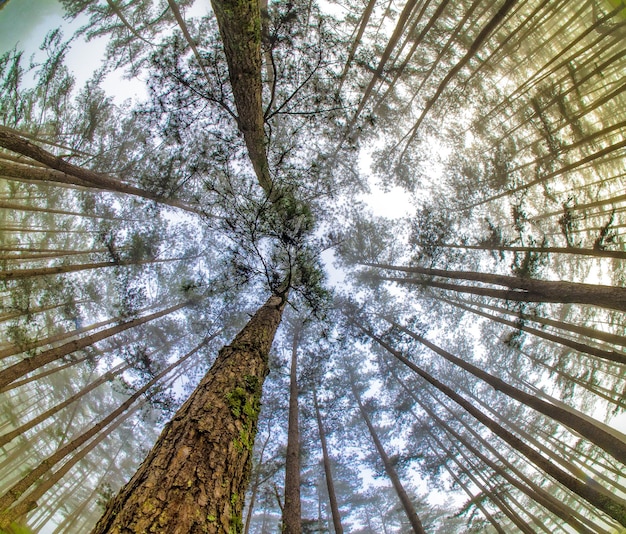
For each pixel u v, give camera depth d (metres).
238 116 6.07
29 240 13.05
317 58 6.71
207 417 2.41
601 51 10.27
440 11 9.41
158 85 6.09
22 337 8.01
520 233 8.80
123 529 1.50
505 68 15.45
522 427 16.02
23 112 8.54
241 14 4.57
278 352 14.20
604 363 14.23
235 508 1.92
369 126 12.51
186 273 13.76
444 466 14.22
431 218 10.38
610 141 12.71
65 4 9.09
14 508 6.33
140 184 8.25
